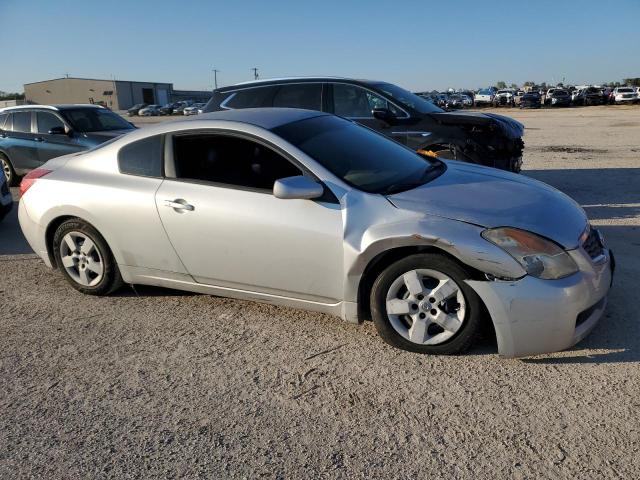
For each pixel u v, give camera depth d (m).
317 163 3.77
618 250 5.52
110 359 3.70
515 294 3.20
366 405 3.05
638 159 12.17
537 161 12.49
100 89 92.00
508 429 2.79
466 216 3.39
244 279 3.98
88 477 2.59
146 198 4.21
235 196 3.90
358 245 3.49
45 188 4.70
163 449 2.76
